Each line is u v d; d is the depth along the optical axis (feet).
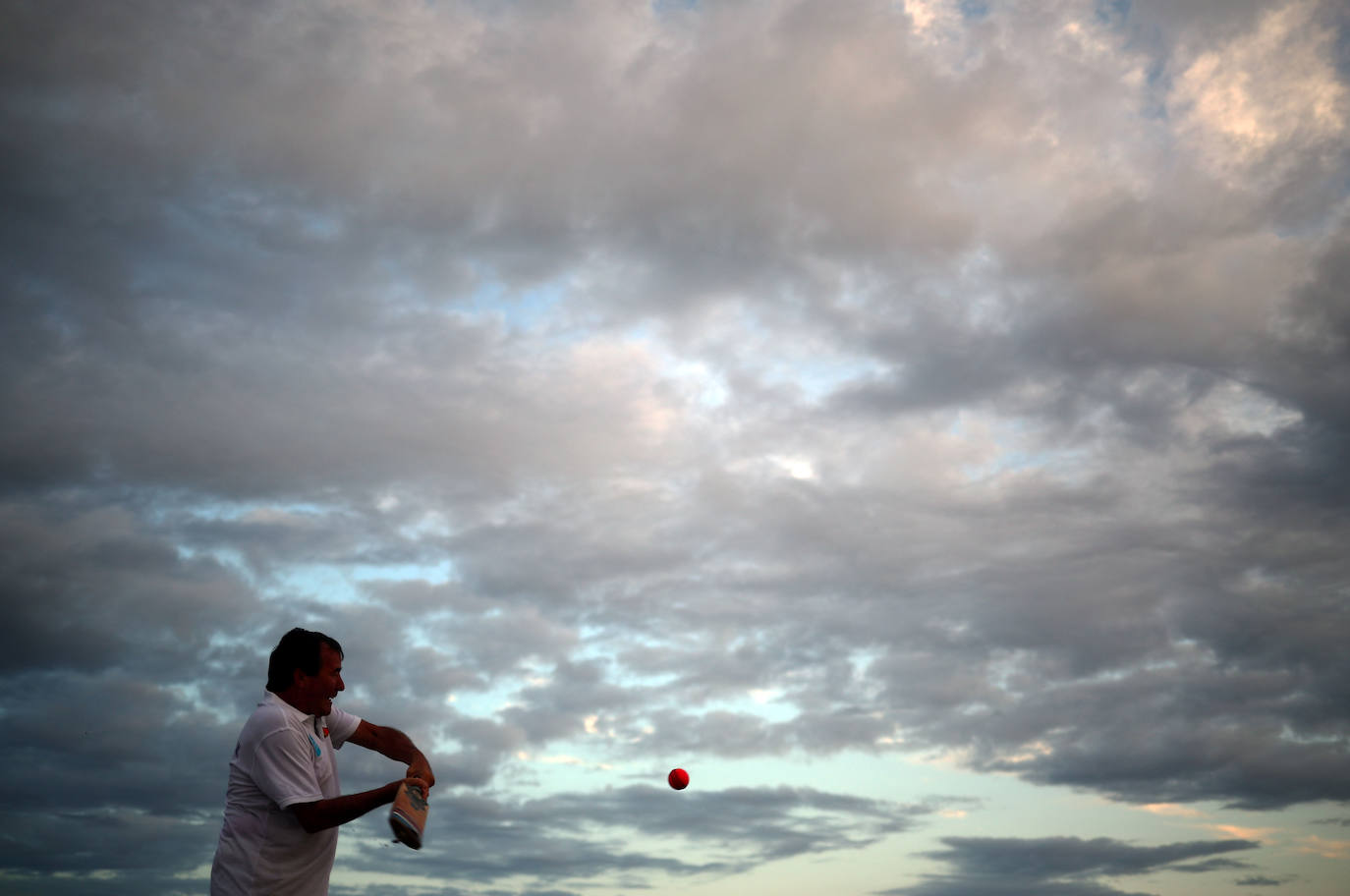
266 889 18.52
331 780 19.98
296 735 18.79
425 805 18.75
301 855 18.89
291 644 19.22
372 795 18.43
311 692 19.24
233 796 18.94
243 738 18.97
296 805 18.22
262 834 18.61
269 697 19.22
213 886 18.69
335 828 19.80
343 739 20.80
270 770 18.47
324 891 19.53
